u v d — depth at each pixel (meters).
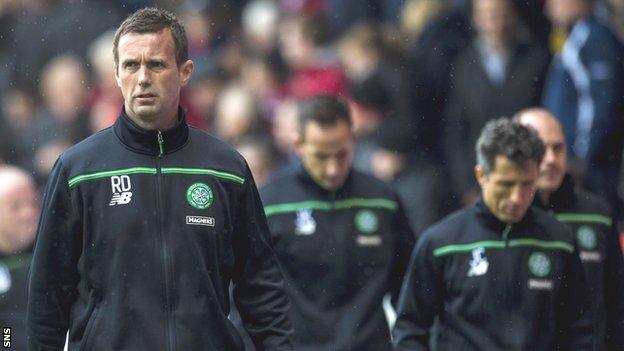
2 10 41.19
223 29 41.44
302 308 23.02
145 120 17.16
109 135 17.42
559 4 33.84
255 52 40.59
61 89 38.09
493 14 34.19
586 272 22.78
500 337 21.08
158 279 17.00
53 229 17.14
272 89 39.25
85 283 17.19
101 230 17.05
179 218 17.14
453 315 21.34
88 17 40.53
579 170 28.33
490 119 34.38
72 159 17.23
